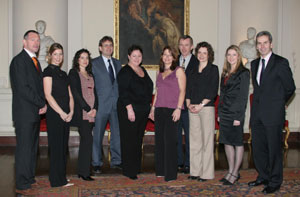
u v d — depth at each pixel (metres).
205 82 3.71
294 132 6.80
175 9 6.54
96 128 4.32
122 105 3.92
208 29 6.66
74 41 6.31
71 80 3.78
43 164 4.77
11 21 6.26
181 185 3.70
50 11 6.42
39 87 3.50
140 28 6.46
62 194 3.38
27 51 3.48
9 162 4.82
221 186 3.66
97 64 4.35
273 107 3.42
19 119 3.39
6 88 6.26
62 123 3.54
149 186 3.67
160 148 3.96
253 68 3.66
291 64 6.81
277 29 6.83
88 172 3.90
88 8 6.38
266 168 3.65
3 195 3.36
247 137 6.67
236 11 6.82
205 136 3.76
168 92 3.83
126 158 3.96
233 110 3.61
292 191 3.48
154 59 6.51
